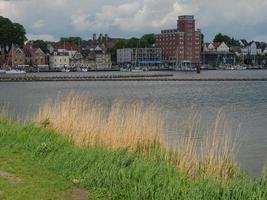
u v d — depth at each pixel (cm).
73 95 3541
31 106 5897
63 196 1227
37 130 2148
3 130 2138
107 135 1973
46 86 11738
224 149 1759
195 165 1634
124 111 2433
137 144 1922
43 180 1355
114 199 1225
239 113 5222
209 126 3559
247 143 2806
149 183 1271
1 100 7319
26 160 1606
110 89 10638
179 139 2238
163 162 1612
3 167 1490
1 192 1224
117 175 1363
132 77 15738
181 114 4806
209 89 10556
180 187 1252
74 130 2111
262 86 11625
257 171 1955
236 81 14288
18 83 13088
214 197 1198
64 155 1625
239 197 1189
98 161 1522
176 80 14700
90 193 1266
